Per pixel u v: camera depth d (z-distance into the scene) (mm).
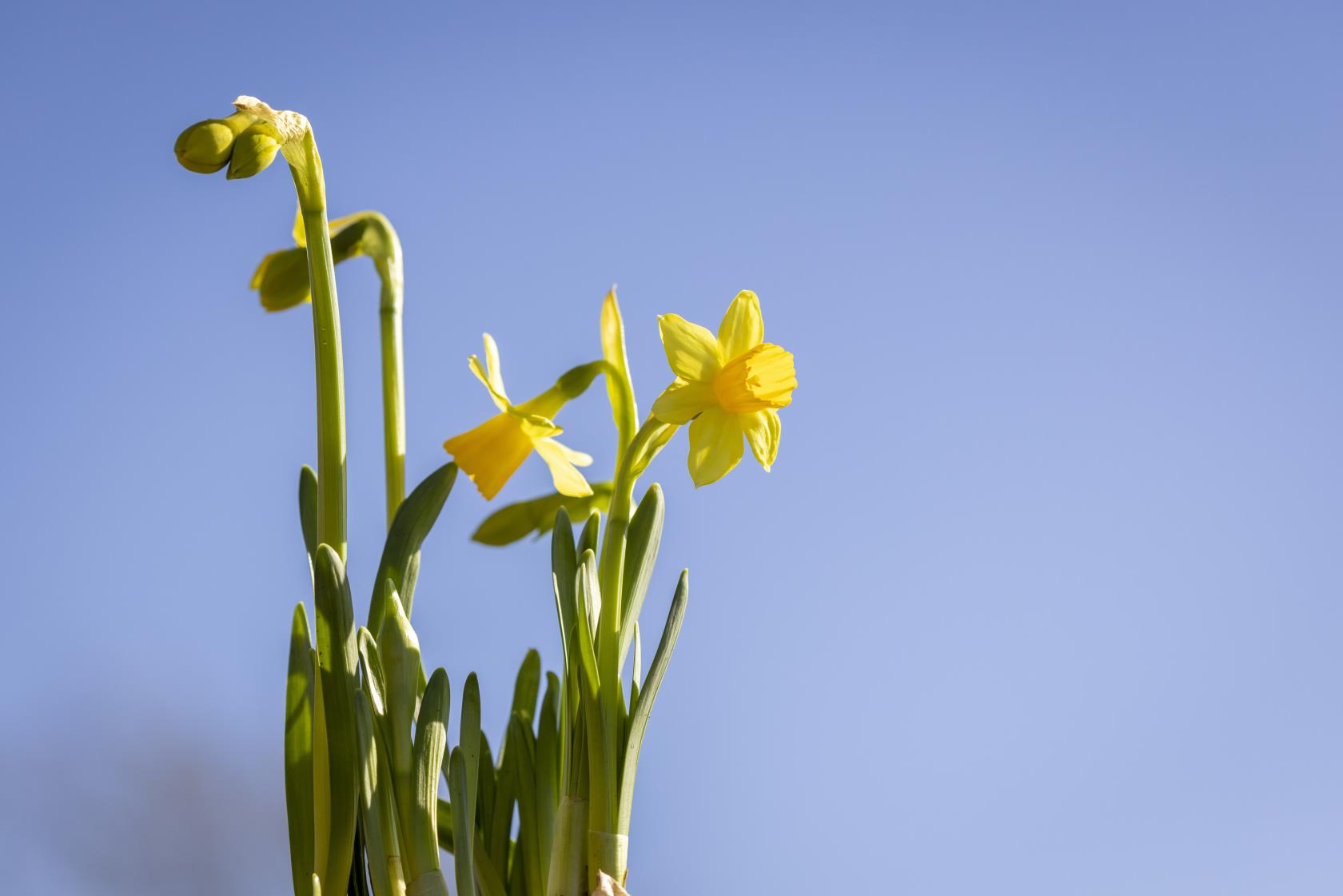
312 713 1257
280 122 1253
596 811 1250
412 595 1277
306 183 1265
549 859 1273
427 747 1242
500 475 1293
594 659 1259
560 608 1267
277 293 1323
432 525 1280
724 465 1257
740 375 1257
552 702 1287
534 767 1284
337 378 1268
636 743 1260
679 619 1267
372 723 1242
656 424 1268
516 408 1293
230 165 1249
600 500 1337
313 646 1285
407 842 1239
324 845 1245
